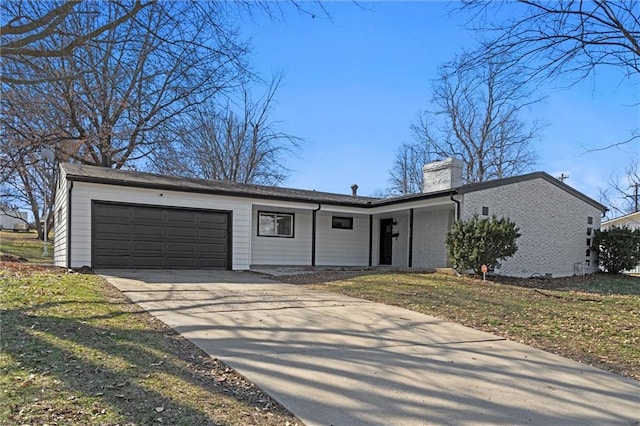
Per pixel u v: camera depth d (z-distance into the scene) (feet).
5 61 28.71
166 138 67.46
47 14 22.41
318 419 10.03
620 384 13.50
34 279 26.58
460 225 39.86
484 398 11.84
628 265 49.47
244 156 103.04
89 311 19.10
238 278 37.35
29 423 8.55
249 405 10.53
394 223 57.82
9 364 11.70
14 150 56.65
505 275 43.27
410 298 28.14
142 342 15.02
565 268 49.19
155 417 9.33
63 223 40.83
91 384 10.83
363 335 18.29
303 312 22.62
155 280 32.40
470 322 21.79
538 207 47.50
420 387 12.45
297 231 55.57
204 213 43.93
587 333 20.16
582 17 18.67
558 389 12.82
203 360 13.80
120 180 39.04
